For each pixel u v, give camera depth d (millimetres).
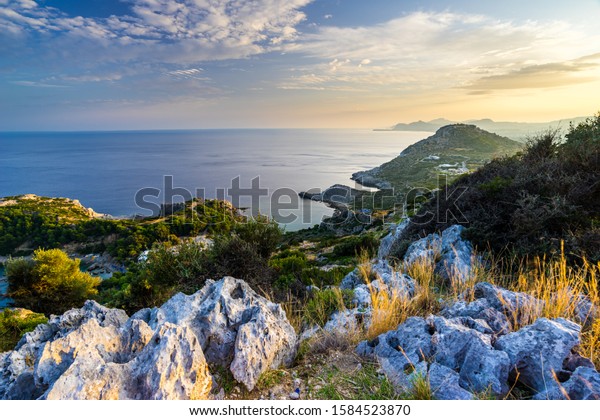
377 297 5090
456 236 7715
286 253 25219
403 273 7230
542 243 6285
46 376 3320
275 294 7832
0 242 70938
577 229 6441
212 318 4105
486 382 3072
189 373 3178
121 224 74000
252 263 10180
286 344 4016
